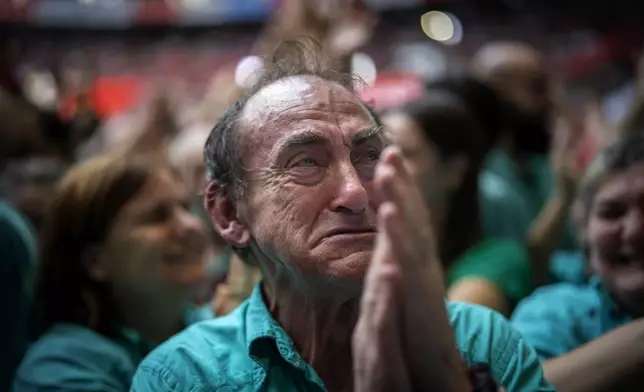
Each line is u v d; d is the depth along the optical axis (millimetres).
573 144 3254
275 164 1099
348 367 1143
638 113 2668
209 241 2008
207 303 1991
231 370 1142
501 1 5754
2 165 3109
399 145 2055
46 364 1627
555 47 5367
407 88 4023
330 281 1039
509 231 2379
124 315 1783
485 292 1861
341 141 1098
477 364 950
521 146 2910
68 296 1761
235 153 1156
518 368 1164
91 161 1855
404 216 858
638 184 1574
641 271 1564
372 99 1360
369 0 6133
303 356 1149
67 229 1769
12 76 4484
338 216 1058
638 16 4984
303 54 1357
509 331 1213
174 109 3926
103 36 8766
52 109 4789
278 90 1160
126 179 1791
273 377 1125
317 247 1051
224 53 8406
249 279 1662
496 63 2971
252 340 1127
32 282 2125
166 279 1759
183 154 2545
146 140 3600
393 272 850
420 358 880
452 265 2055
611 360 1269
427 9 6070
